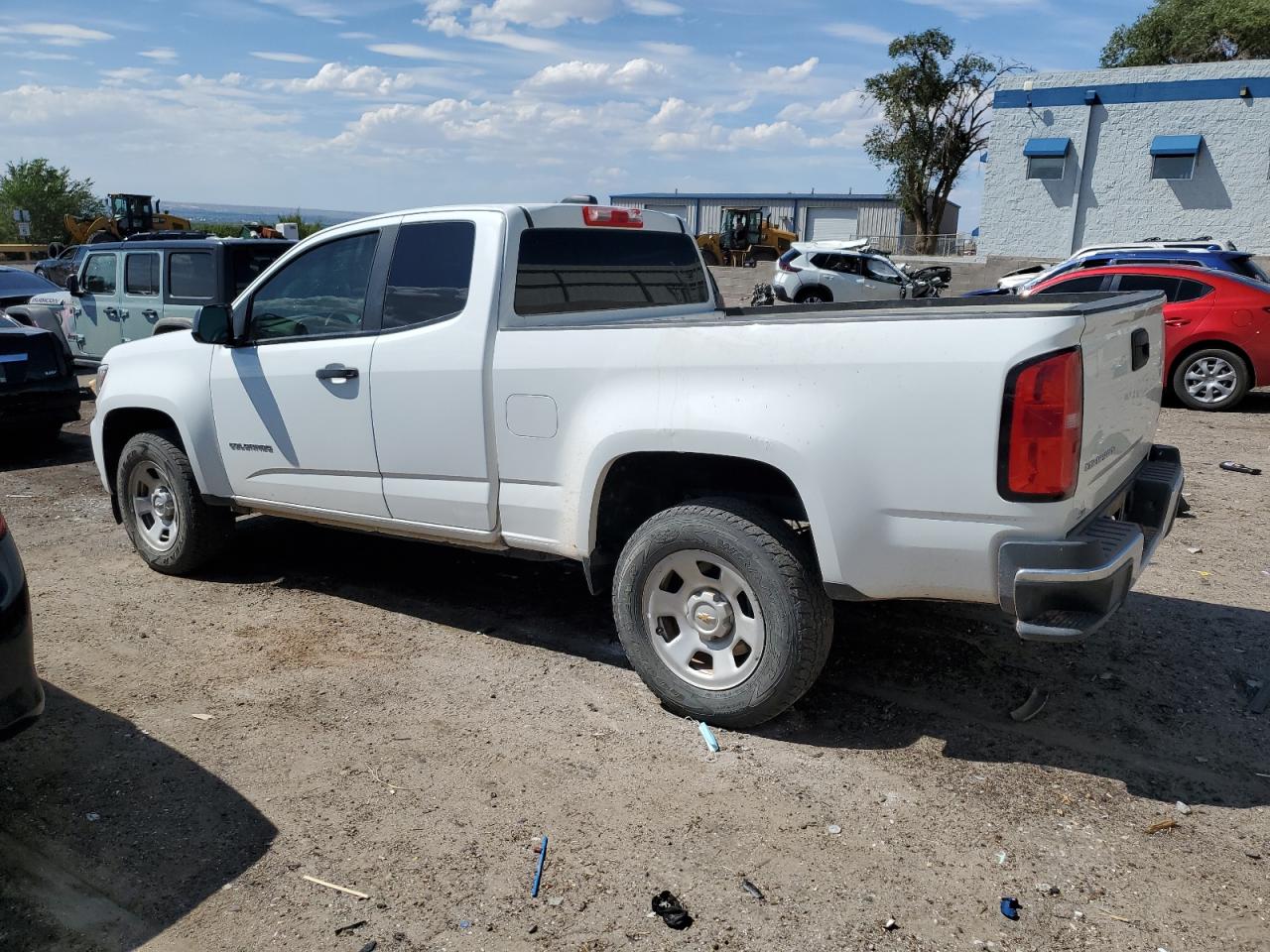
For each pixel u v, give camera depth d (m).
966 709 3.82
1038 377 2.91
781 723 3.72
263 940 2.58
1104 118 28.66
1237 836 2.99
